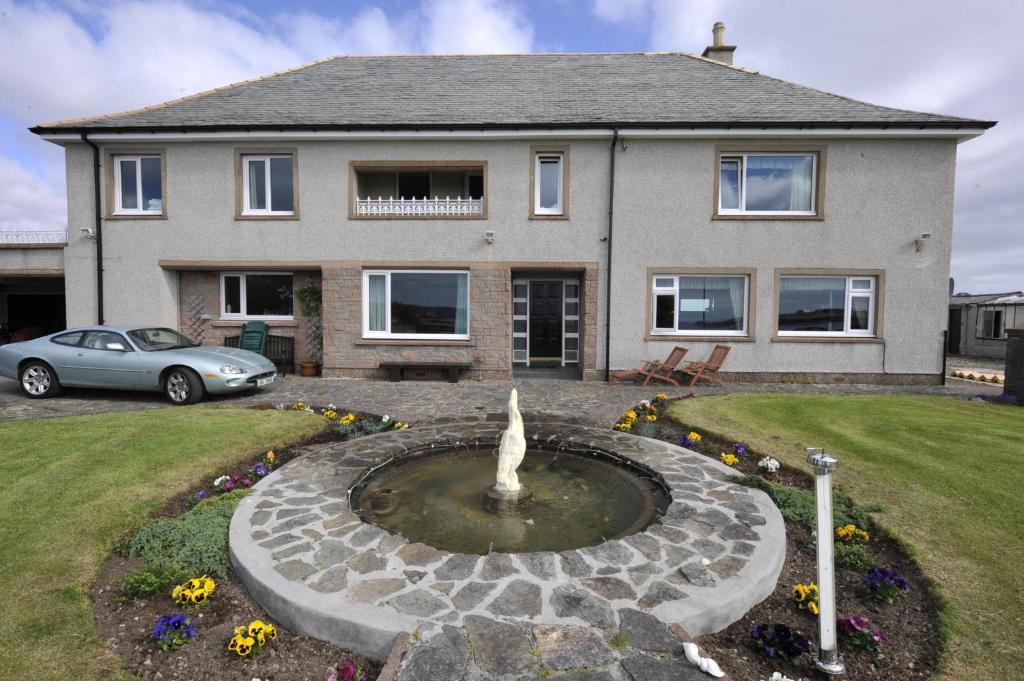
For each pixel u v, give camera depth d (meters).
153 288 12.17
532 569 3.26
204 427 6.57
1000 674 2.61
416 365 11.80
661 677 2.37
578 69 14.56
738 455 5.97
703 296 12.06
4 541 3.67
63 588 3.19
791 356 11.84
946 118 11.20
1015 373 9.23
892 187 11.55
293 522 3.96
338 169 11.95
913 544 3.88
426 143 11.85
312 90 13.39
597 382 11.72
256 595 3.15
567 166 11.80
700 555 3.47
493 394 10.05
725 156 11.84
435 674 2.35
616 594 2.98
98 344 9.06
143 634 2.86
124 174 12.30
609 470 5.55
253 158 12.20
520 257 11.98
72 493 4.47
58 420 6.86
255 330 12.23
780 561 3.56
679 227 11.79
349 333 12.12
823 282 11.93
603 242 11.91
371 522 4.21
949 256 11.59
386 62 15.42
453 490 4.96
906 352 11.74
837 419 7.58
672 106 12.11
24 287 16.95
